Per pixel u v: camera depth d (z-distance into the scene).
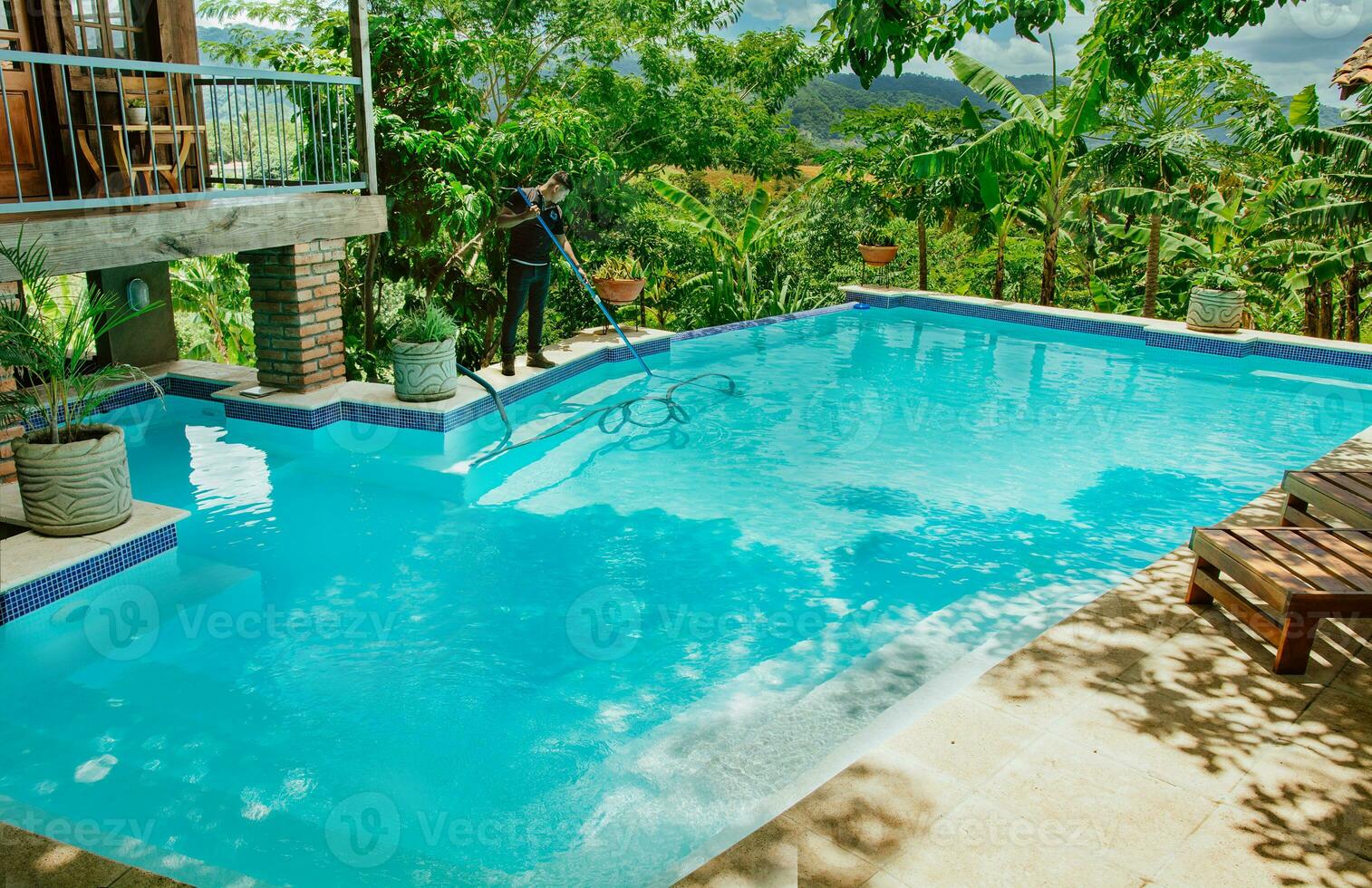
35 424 5.77
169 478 6.49
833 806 2.83
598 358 10.24
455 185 10.27
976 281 23.05
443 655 4.22
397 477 6.64
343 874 2.83
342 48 10.56
